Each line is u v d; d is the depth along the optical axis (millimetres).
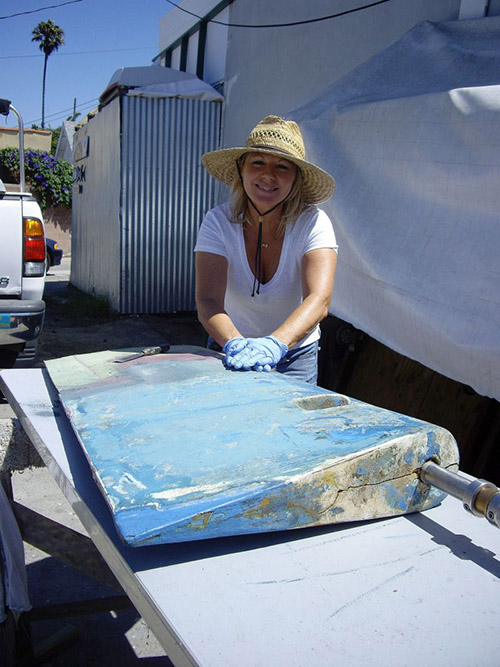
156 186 9008
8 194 5059
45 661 2266
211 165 2328
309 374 2379
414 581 906
